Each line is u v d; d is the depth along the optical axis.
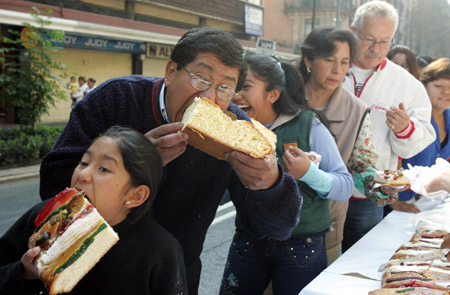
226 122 1.35
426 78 3.21
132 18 14.78
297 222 1.69
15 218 5.32
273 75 2.11
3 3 10.20
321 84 2.46
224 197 2.23
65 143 1.47
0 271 1.10
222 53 1.35
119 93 1.55
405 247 2.00
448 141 3.31
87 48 13.59
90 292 1.24
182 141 1.32
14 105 8.71
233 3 19.36
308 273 2.06
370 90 2.98
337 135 2.43
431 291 1.50
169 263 1.30
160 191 1.58
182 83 1.40
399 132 2.74
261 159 1.40
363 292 1.65
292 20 31.88
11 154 8.20
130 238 1.25
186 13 17.25
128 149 1.17
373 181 2.32
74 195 1.10
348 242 2.88
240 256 2.19
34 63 8.51
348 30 2.40
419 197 2.80
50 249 1.03
